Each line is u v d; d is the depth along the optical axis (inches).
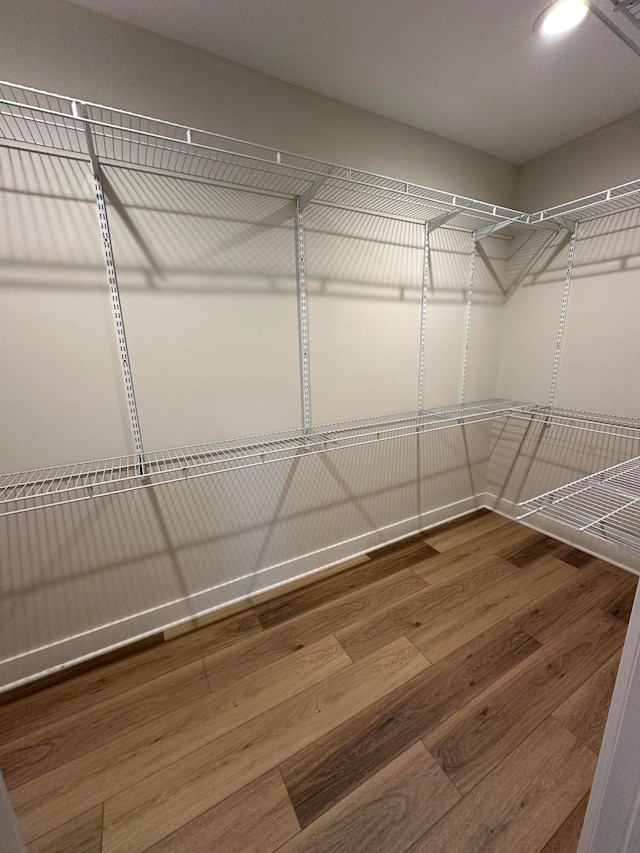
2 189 40.1
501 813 35.7
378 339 71.2
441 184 69.2
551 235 76.9
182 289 51.3
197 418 56.2
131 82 42.9
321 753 41.3
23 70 38.3
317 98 54.5
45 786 38.7
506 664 51.9
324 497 71.9
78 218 43.9
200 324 53.6
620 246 66.1
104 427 50.0
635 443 67.0
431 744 41.9
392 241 68.2
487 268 83.3
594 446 73.5
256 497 64.1
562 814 35.5
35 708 47.2
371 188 51.4
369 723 44.4
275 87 51.2
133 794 37.9
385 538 82.8
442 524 91.4
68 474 45.3
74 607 52.4
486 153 73.8
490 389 92.2
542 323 81.0
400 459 80.9
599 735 42.5
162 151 44.1
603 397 71.6
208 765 40.3
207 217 51.3
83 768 40.3
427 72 50.4
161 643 57.0
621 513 43.4
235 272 54.6
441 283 76.9
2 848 20.0
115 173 44.8
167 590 59.2
